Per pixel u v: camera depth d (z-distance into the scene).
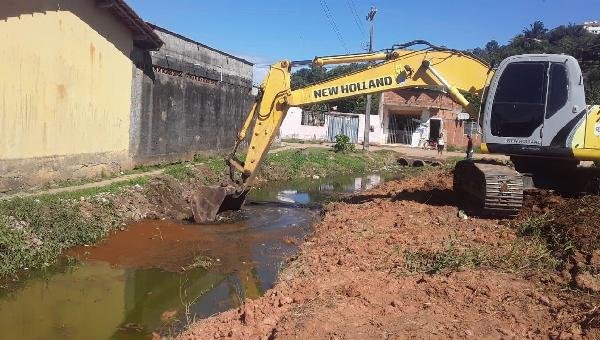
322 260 8.91
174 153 18.88
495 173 10.56
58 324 7.04
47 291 8.12
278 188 19.55
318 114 47.44
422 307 6.50
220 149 22.75
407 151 38.97
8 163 11.43
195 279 8.91
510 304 6.50
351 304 6.61
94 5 13.95
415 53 12.36
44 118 12.40
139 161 16.88
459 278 7.39
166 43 18.44
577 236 8.37
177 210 13.73
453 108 44.41
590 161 11.15
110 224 11.38
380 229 10.66
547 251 8.44
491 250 8.58
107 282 8.59
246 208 14.73
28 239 9.38
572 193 11.19
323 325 5.90
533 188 11.38
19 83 11.54
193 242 10.98
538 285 7.12
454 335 5.66
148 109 17.17
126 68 15.76
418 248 8.95
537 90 10.63
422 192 15.09
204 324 6.77
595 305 6.11
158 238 11.12
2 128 11.20
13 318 7.15
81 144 13.90
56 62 12.64
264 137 12.58
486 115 11.03
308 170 23.94
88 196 11.89
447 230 10.12
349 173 26.03
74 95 13.43
